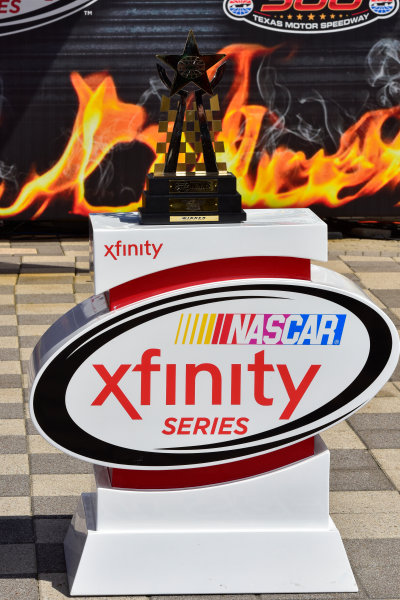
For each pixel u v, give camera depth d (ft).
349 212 42.14
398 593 15.05
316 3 39.99
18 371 25.48
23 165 40.16
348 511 17.83
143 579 14.93
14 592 14.96
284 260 14.40
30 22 39.04
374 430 22.06
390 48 40.70
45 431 14.48
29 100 39.70
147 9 39.42
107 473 15.49
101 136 40.29
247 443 14.82
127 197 40.98
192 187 14.42
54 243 41.98
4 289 34.09
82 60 39.55
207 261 14.28
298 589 15.06
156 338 14.33
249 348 14.48
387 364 14.74
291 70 40.55
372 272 37.11
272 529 15.14
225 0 39.68
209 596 14.96
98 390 14.42
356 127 41.29
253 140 41.01
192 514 15.03
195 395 14.57
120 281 14.14
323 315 14.46
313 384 14.70
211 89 14.84
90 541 14.80
